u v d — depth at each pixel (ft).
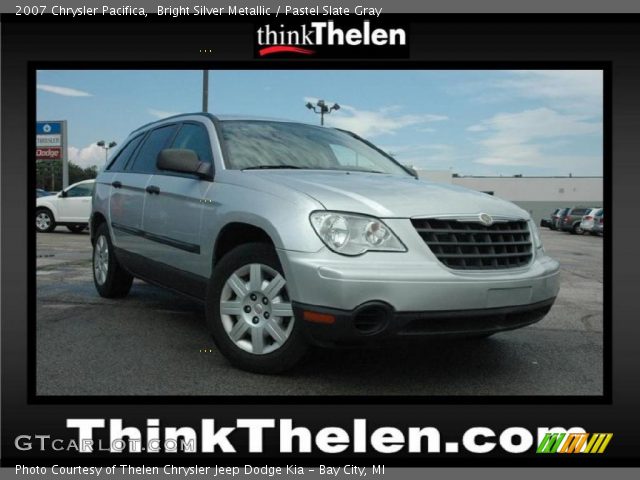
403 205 11.11
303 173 13.25
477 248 11.23
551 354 14.26
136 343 14.11
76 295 20.13
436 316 10.43
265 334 11.64
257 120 15.75
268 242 12.03
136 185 17.11
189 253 13.89
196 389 11.19
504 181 219.61
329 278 10.21
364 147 16.94
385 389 11.52
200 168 13.65
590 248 62.28
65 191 55.26
